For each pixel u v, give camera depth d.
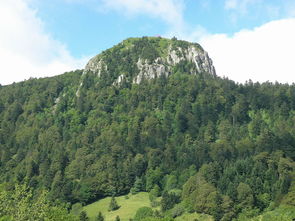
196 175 188.00
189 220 162.38
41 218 65.06
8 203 63.91
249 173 187.38
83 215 151.62
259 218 153.00
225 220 157.62
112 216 175.38
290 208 150.50
